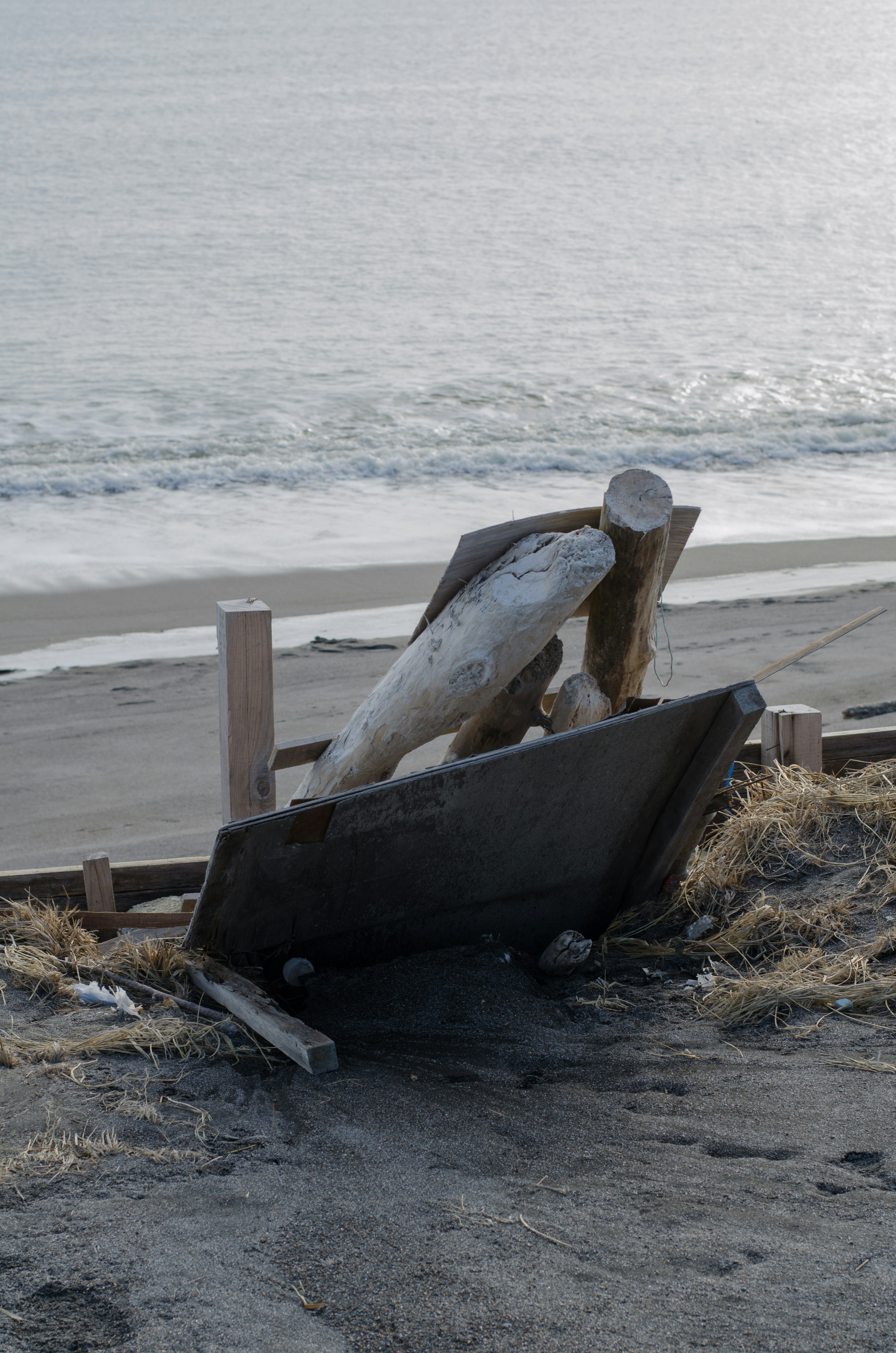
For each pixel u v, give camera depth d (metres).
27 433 19.31
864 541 14.28
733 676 9.65
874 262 35.09
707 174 48.75
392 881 3.91
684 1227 2.42
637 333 27.47
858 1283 2.18
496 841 3.98
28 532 14.84
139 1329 2.14
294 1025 3.40
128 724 9.23
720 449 19.02
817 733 5.27
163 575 13.23
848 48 96.00
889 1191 2.54
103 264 32.59
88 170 45.06
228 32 94.56
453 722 4.21
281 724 8.91
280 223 38.12
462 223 39.09
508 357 25.19
